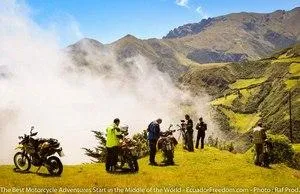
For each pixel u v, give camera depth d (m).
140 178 16.48
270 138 23.38
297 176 19.98
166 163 19.94
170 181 16.27
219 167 19.70
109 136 17.61
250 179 17.88
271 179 18.31
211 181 16.86
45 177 15.86
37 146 16.11
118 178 16.34
